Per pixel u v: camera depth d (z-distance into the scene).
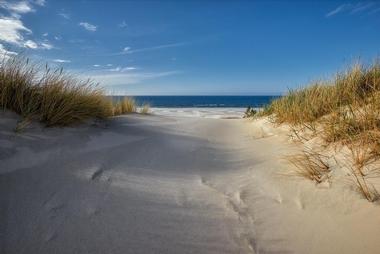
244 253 1.58
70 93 3.89
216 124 5.48
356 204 1.94
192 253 1.57
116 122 4.47
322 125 3.28
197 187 2.39
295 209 2.00
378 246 1.55
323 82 4.38
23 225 1.68
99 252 1.52
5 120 2.99
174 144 3.62
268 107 6.09
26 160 2.48
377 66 3.93
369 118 2.77
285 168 2.68
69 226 1.71
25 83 3.49
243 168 2.85
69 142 3.05
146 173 2.61
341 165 2.40
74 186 2.20
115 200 2.07
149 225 1.79
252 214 1.97
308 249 1.59
